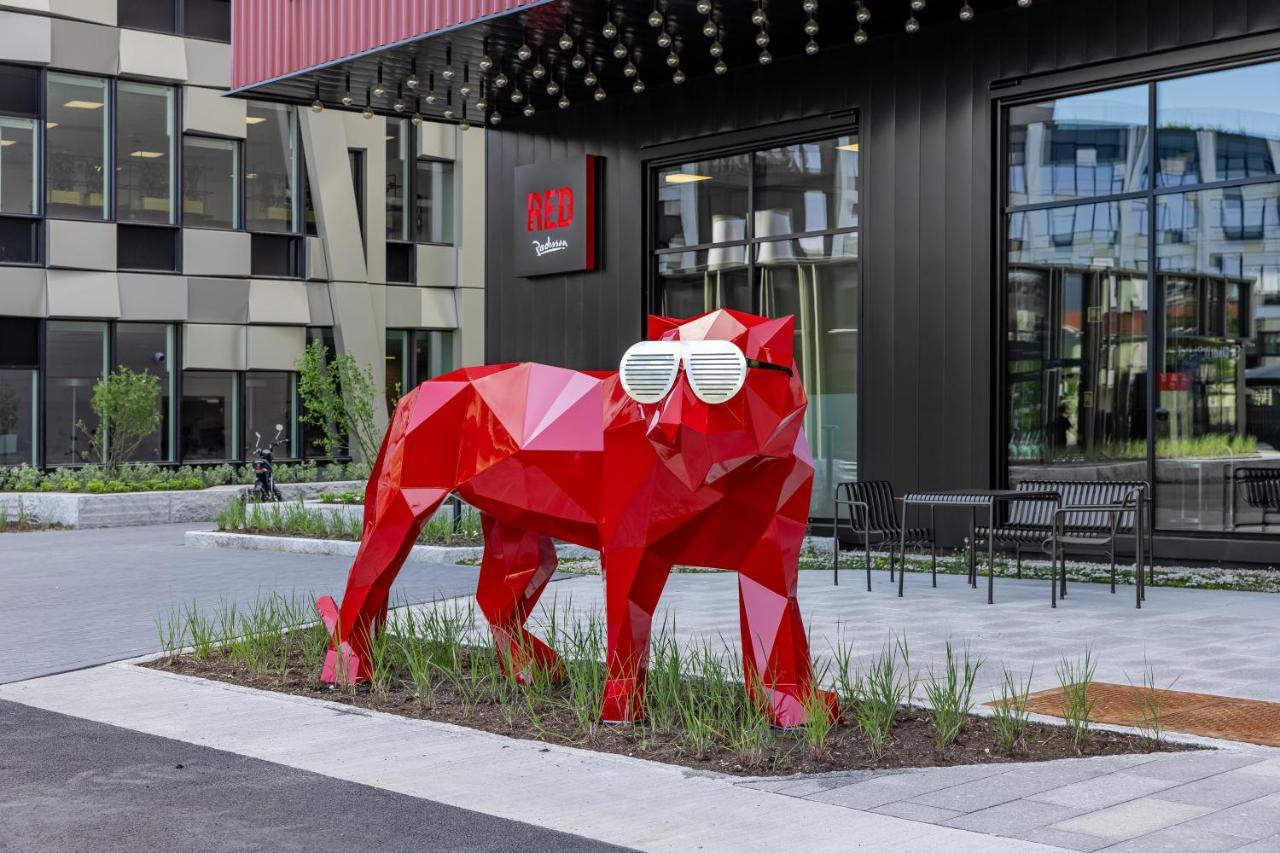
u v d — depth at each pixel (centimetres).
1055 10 1400
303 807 552
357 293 2919
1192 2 1303
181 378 2717
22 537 1997
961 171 1470
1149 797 539
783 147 1666
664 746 634
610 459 645
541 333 1930
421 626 947
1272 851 468
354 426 2222
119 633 1052
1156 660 850
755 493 627
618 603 658
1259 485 1280
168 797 571
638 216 1812
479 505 723
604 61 1652
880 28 1514
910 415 1507
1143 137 1359
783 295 1667
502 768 609
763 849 483
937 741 632
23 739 688
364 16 1616
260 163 2825
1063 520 1169
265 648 891
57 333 2588
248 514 1939
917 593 1192
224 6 2770
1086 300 1400
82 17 2586
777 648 645
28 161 2553
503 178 1984
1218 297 1307
